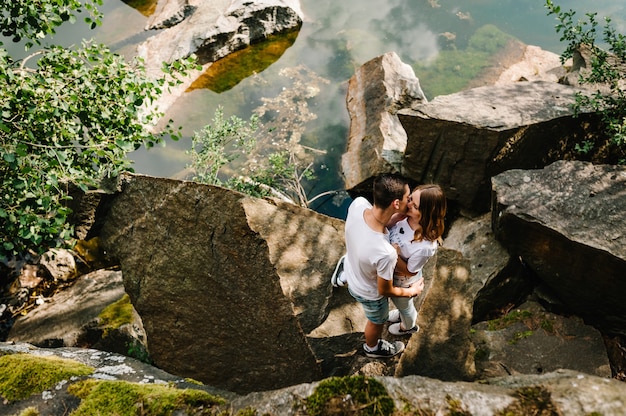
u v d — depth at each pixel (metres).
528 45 10.23
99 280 6.27
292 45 10.76
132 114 5.07
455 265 4.36
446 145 6.37
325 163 8.45
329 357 4.06
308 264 4.38
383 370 3.93
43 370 2.86
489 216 6.29
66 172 4.57
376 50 10.44
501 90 6.73
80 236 5.27
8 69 4.38
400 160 7.54
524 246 5.41
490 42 10.37
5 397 2.75
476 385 2.48
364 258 3.07
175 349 4.41
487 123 6.05
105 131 5.05
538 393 2.32
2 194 4.50
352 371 3.96
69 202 5.09
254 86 9.89
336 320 4.20
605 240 4.83
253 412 2.43
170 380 2.98
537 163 6.32
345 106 9.32
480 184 6.41
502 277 5.54
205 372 4.29
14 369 2.87
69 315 5.77
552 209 5.19
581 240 4.86
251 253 4.22
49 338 5.59
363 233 3.06
